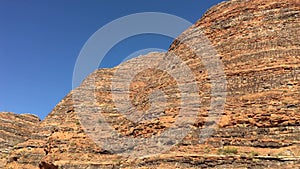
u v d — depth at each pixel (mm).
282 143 26203
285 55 32688
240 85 32156
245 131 28031
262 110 28781
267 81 31219
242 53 35062
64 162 35750
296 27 34844
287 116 27609
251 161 25172
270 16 37000
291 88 29734
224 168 25453
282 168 24078
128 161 30938
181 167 26641
